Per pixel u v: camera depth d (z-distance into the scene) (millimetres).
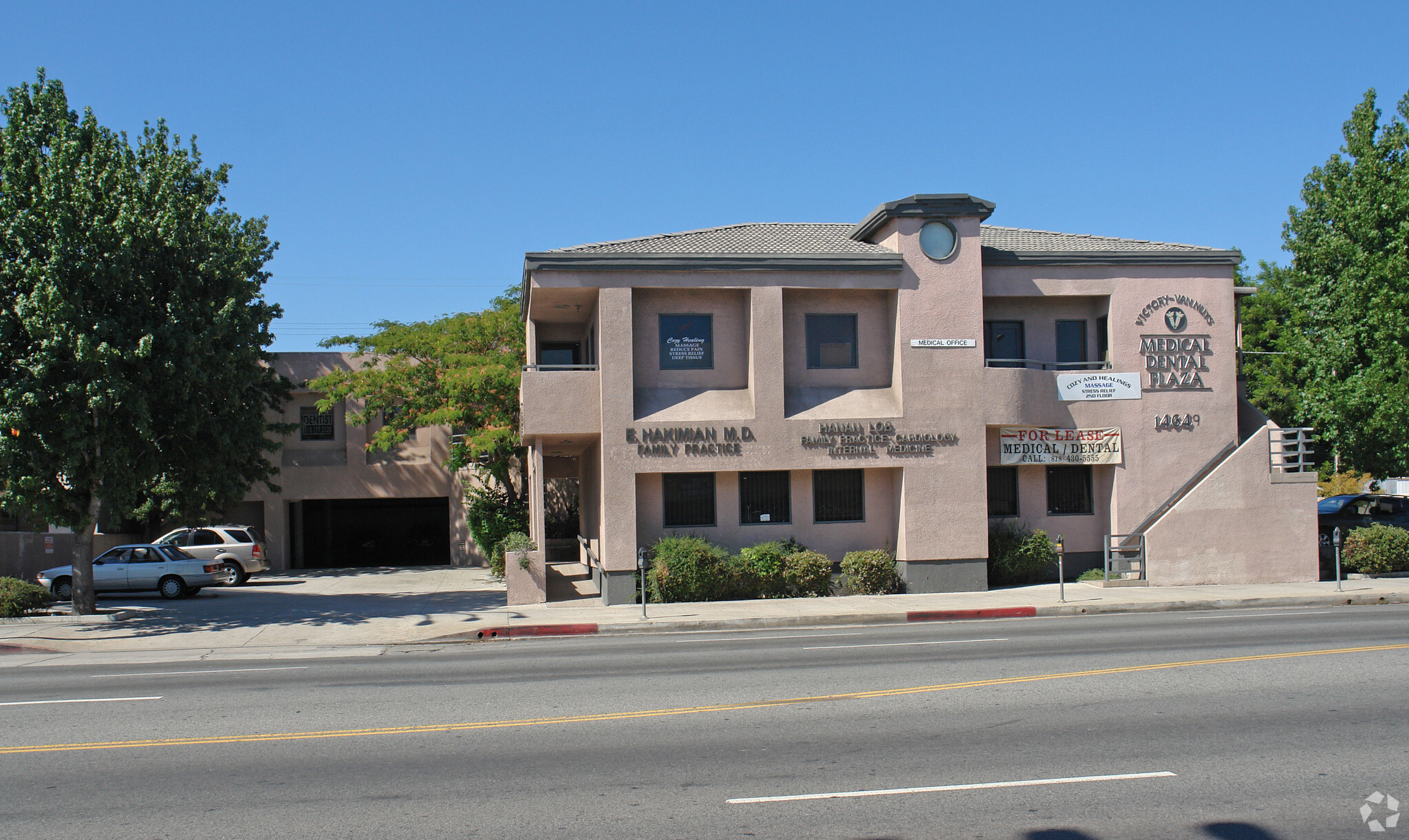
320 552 39031
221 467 21094
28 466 18312
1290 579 22703
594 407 21641
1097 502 23875
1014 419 22328
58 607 22906
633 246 22672
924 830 6348
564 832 6422
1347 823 6453
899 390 22016
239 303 20984
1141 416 23406
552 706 10523
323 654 15734
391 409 34188
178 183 20438
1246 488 22688
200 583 27047
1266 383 41656
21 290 17984
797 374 22406
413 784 7605
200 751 8773
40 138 19250
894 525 22609
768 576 21375
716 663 13469
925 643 15109
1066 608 19344
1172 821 6488
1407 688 10734
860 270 21875
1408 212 23672
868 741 8719
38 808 7105
